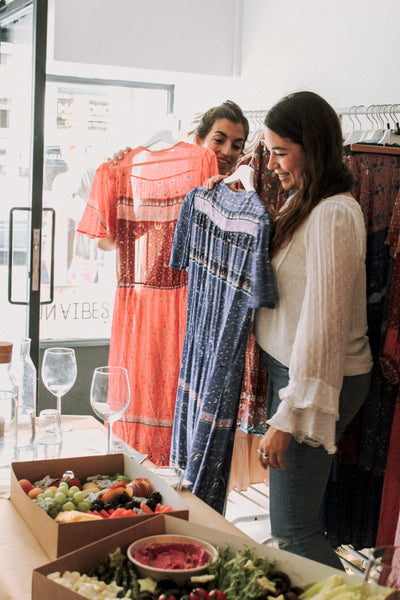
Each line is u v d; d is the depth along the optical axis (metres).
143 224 3.16
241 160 2.80
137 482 1.53
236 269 2.17
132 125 4.92
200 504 1.59
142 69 4.14
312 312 1.76
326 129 1.88
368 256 2.46
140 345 3.20
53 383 1.99
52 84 4.68
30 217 2.90
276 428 1.76
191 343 2.48
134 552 1.25
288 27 3.92
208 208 2.40
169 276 3.14
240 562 1.18
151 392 3.17
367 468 2.46
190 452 2.26
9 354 1.79
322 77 3.70
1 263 3.63
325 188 1.90
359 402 1.98
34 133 2.84
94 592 1.12
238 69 4.35
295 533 1.90
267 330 2.02
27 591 1.19
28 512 1.43
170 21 4.14
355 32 3.47
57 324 4.88
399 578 0.99
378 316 2.46
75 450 1.87
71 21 3.92
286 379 1.99
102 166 3.13
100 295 4.96
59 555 1.28
